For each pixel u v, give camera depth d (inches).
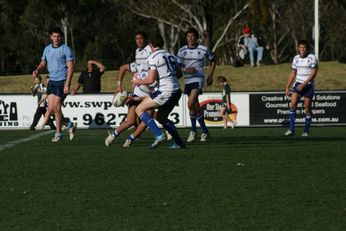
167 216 868.6
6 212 893.2
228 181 1096.8
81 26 7357.3
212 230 799.7
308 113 1999.3
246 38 3900.1
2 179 1123.9
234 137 1935.3
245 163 1290.6
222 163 1290.6
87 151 1501.0
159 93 1478.8
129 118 1603.1
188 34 1772.9
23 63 7593.5
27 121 2561.5
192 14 5565.9
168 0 5846.5
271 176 1143.0
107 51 7618.1
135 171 1196.5
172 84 1471.5
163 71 1464.1
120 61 7490.2
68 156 1409.9
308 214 875.4
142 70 1683.1
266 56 6909.5
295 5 6884.8
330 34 7062.0
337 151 1487.5
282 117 2561.5
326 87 3521.2
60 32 1692.9
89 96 2546.8
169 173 1173.7
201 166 1252.5
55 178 1131.3
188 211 894.4
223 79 2518.5
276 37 7145.7
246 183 1079.0
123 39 7539.4
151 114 1622.8
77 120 2546.8
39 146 1643.7
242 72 3713.1
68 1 6968.5
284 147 1579.7
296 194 995.9
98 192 1013.8
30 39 7426.2
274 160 1333.7
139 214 879.1
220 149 1530.5
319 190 1023.6
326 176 1144.2
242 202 945.5
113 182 1092.5
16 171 1204.5
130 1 6018.7
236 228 808.3
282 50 7308.1
